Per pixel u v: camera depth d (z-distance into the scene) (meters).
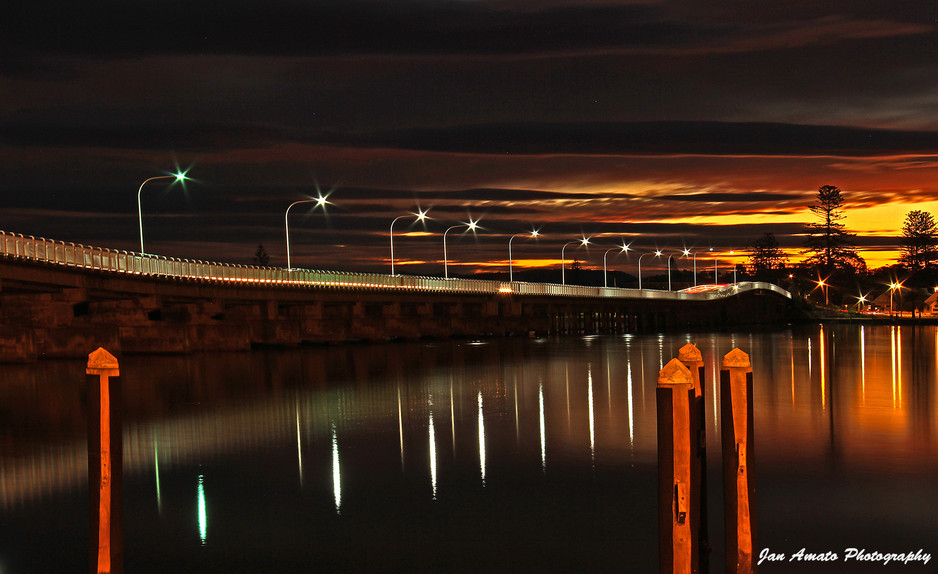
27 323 66.00
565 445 32.56
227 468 28.86
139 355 75.19
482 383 54.94
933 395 47.50
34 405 42.47
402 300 109.06
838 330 161.25
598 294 148.50
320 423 38.12
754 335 138.12
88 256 64.88
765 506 23.75
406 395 48.28
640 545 20.89
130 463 29.72
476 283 122.00
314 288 94.94
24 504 24.25
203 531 22.16
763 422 37.47
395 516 23.31
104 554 13.79
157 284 74.31
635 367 67.94
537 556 20.25
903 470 27.67
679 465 13.56
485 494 25.50
